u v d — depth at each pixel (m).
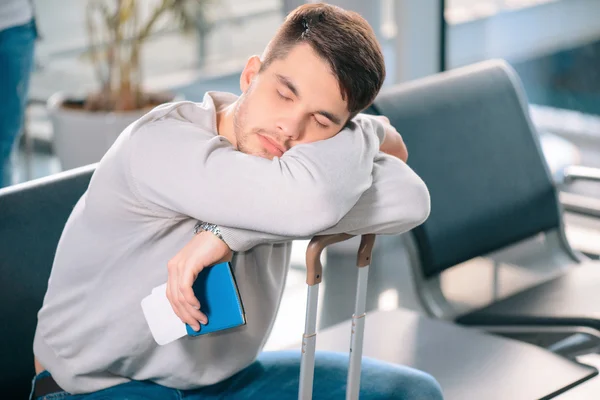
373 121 1.76
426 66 4.45
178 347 1.73
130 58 4.41
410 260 2.82
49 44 4.83
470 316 2.75
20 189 1.97
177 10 4.66
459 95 2.97
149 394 1.79
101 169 1.64
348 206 1.53
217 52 5.32
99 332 1.74
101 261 1.70
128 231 1.66
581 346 2.79
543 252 3.12
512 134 3.06
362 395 1.81
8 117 3.91
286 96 1.52
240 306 1.51
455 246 2.86
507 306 2.77
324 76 1.50
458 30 4.39
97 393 1.81
